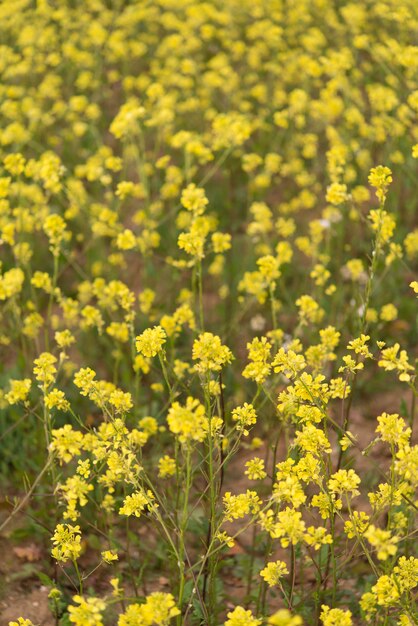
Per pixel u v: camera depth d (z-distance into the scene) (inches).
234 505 101.8
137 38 354.9
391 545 85.5
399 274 224.1
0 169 226.1
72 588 142.3
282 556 147.2
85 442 115.4
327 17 302.4
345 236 232.8
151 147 293.7
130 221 257.6
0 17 326.0
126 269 238.2
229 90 274.4
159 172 272.8
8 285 156.3
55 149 293.4
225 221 249.0
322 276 175.5
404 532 124.0
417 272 227.5
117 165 204.4
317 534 95.0
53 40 319.9
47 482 161.5
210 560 119.6
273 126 291.1
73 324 190.9
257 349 112.2
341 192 136.2
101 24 338.0
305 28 329.7
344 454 163.9
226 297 216.2
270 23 307.0
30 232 222.7
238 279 218.8
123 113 197.0
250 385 186.4
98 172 207.6
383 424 98.0
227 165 263.7
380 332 206.5
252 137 291.4
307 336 201.3
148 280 221.9
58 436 106.1
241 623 85.7
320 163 271.1
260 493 151.5
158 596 86.0
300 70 295.9
